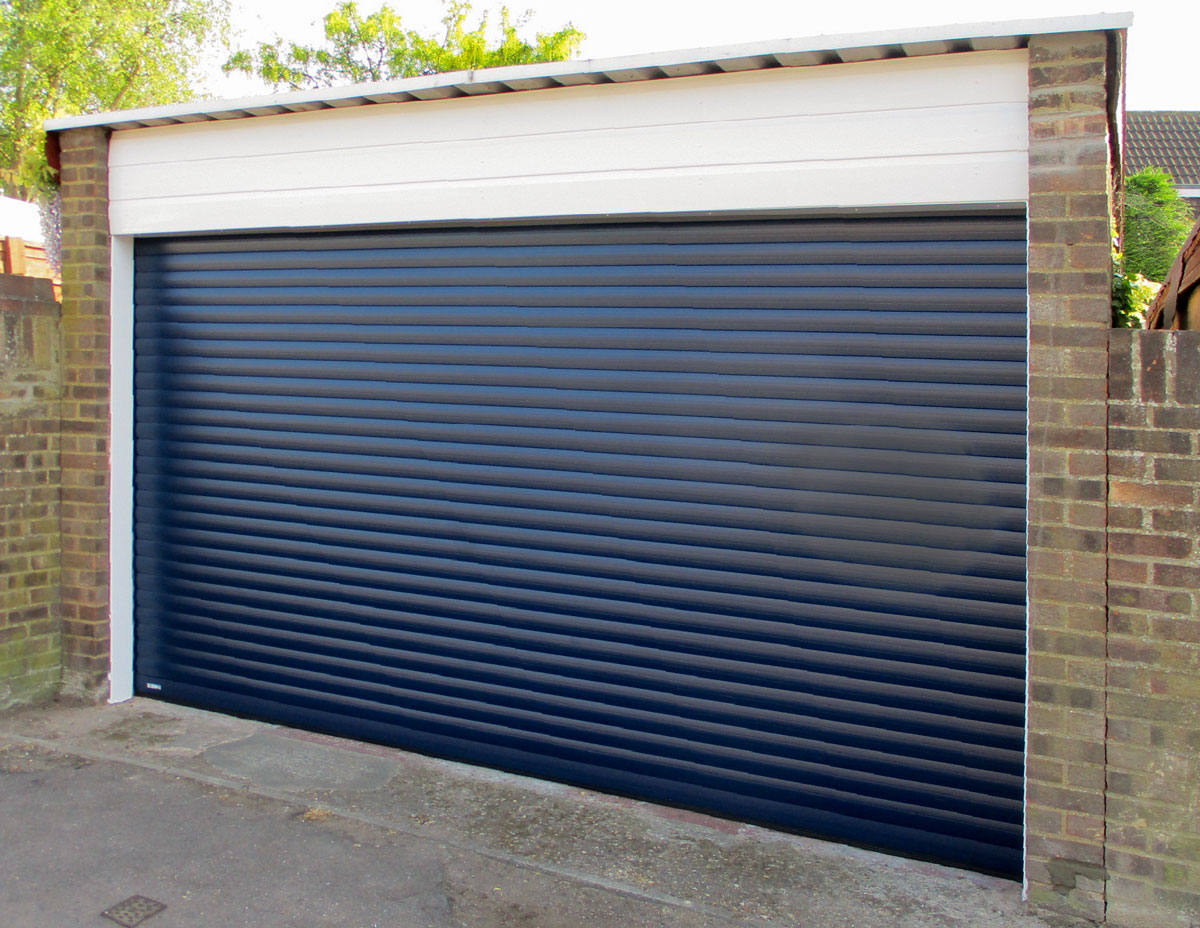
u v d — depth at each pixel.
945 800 3.90
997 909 3.50
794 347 4.12
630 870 3.77
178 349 5.58
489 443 4.76
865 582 4.02
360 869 3.72
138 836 3.95
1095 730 3.39
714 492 4.28
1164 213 13.66
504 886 3.62
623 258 4.43
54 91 19.09
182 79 21.45
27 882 3.57
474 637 4.84
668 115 4.17
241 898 3.49
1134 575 3.32
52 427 5.54
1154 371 3.28
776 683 4.18
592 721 4.56
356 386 5.08
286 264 5.24
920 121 3.75
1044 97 3.46
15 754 4.80
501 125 4.51
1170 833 3.30
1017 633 3.79
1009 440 3.79
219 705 5.54
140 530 5.73
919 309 3.91
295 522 5.29
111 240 5.55
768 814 4.21
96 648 5.55
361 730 5.14
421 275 4.89
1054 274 3.43
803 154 3.95
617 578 4.49
